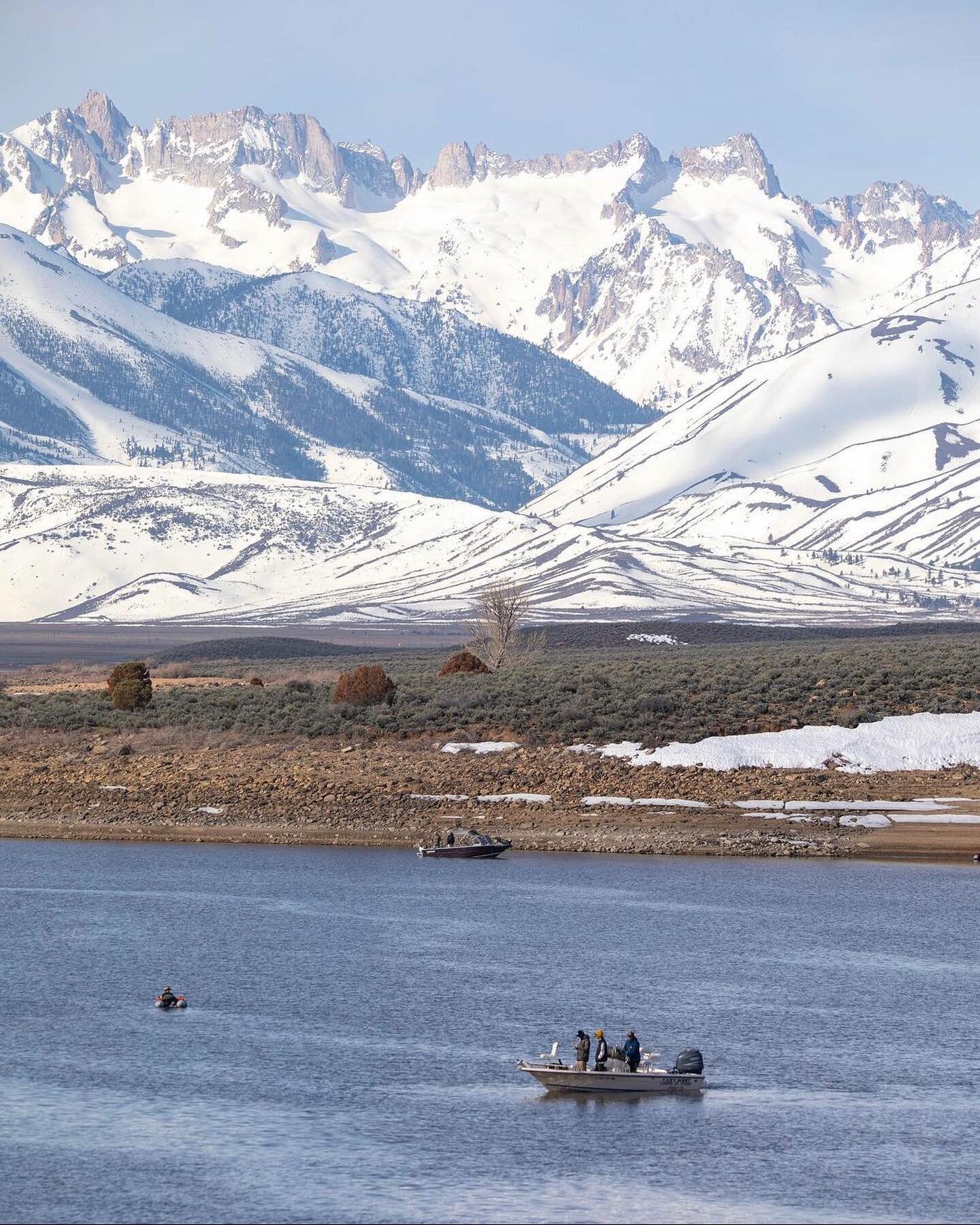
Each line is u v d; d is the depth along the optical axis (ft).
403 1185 413.39
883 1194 408.46
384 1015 559.38
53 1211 396.57
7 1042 528.22
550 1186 413.59
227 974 613.11
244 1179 416.46
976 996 583.17
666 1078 481.05
